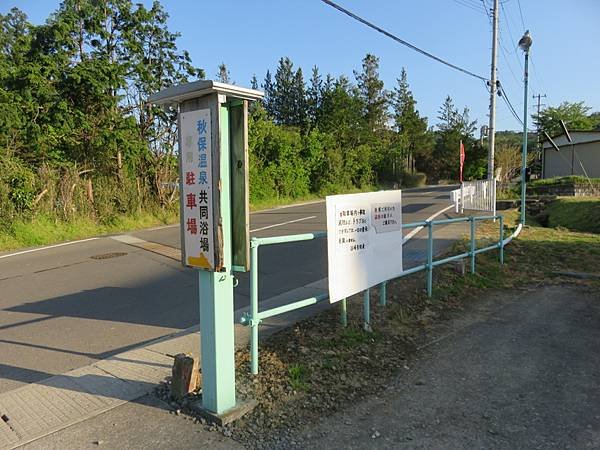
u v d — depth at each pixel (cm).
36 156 1432
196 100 314
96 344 487
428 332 522
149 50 1741
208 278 323
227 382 332
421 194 3103
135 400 354
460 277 724
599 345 487
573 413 348
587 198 2002
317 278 762
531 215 1992
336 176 3359
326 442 308
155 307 618
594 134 2994
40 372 415
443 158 6644
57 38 1478
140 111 1712
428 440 312
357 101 4769
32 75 1373
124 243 1186
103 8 1630
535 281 771
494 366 434
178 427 320
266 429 320
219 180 308
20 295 690
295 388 372
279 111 5319
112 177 1631
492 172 1744
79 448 296
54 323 557
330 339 466
